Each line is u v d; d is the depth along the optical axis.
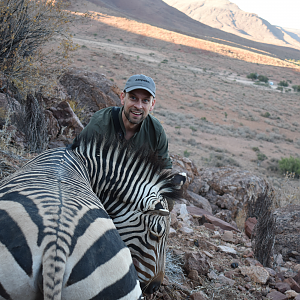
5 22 6.39
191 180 6.89
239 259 4.02
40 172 1.67
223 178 7.22
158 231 1.85
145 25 110.00
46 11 6.89
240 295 3.16
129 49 79.69
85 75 9.41
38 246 1.17
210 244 4.14
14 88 6.47
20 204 1.32
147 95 2.37
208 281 3.30
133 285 1.38
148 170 1.99
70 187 1.59
